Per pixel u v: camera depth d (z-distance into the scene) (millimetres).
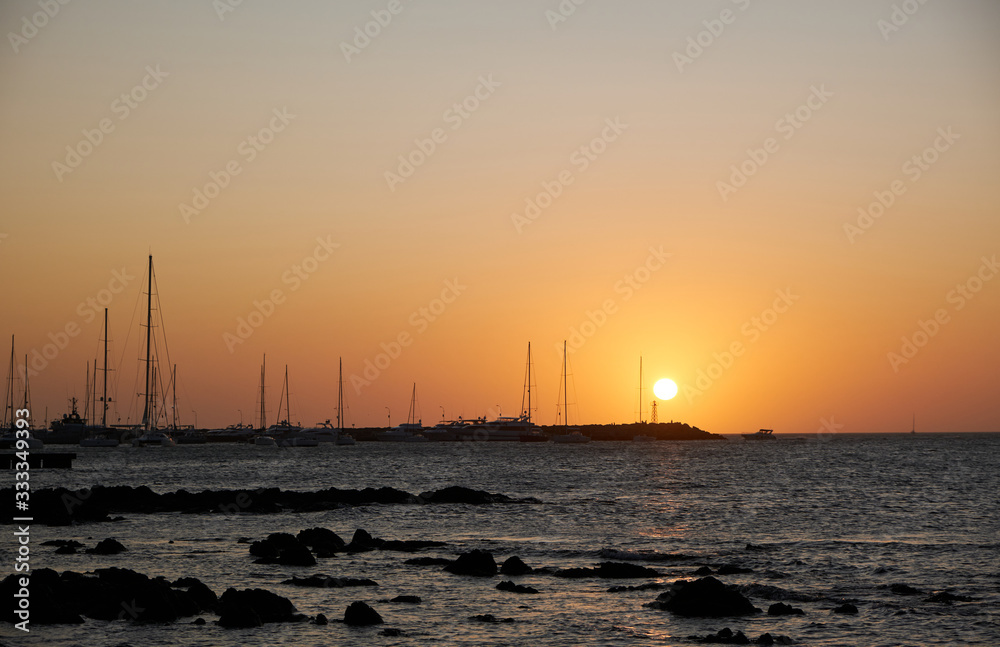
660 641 23281
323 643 22750
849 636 23859
